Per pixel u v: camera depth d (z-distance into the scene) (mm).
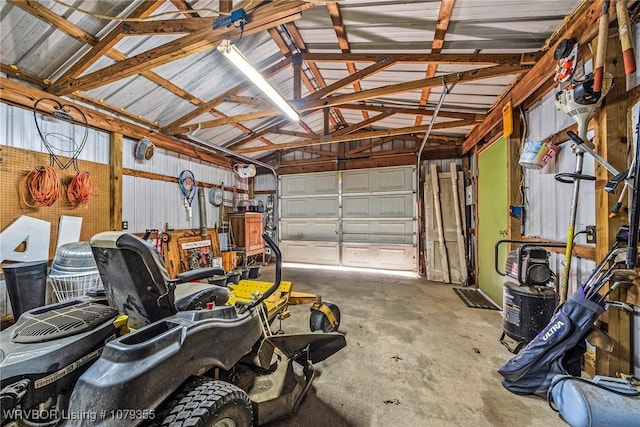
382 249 6305
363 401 1756
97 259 1300
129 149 3998
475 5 2113
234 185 6789
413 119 5316
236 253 5906
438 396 1803
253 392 1563
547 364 1731
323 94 3389
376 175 6426
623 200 1732
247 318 1510
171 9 2436
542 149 2477
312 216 7043
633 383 1507
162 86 3533
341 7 2377
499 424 1559
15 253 2637
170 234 4535
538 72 2531
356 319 3168
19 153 2678
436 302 3844
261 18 1965
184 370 1082
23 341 1078
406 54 2973
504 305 2355
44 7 2172
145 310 1293
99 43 2561
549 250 2609
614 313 1718
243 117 3949
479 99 3805
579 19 1980
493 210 3936
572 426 1393
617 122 1758
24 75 2723
